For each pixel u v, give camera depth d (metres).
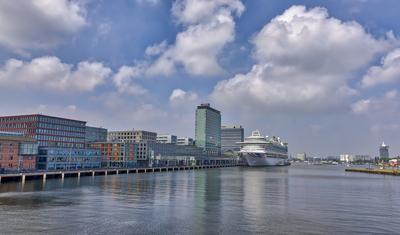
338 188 106.31
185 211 59.53
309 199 77.44
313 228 48.19
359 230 47.25
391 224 50.91
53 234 43.56
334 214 58.44
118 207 62.47
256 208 63.81
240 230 46.88
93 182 115.44
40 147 153.62
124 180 127.50
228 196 80.88
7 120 190.25
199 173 195.88
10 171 117.06
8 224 48.09
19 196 75.62
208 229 47.19
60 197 74.69
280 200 75.31
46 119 187.62
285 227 48.69
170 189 94.81
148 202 69.12
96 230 45.84
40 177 126.50
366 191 97.38
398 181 141.00
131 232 45.25
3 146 128.12
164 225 49.03
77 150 172.38
